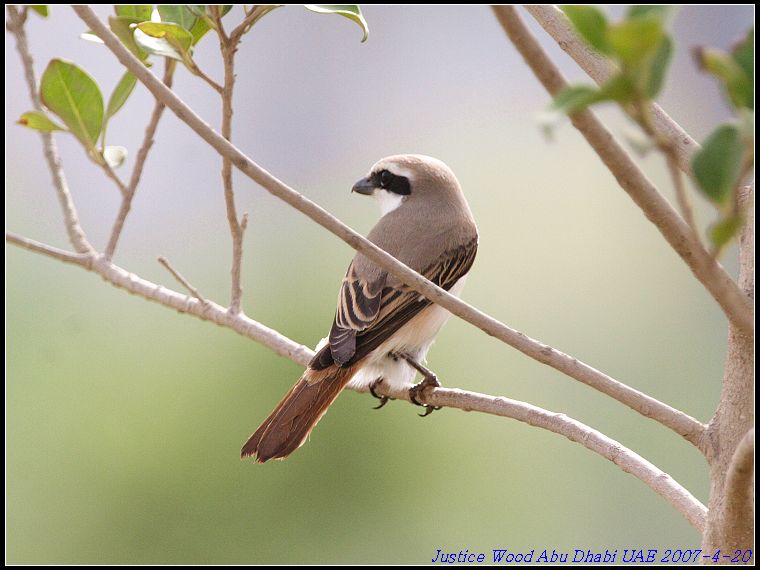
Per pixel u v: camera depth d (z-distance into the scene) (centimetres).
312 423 721
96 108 645
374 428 1119
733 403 466
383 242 860
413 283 471
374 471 1113
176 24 586
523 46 351
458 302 477
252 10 562
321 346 791
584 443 543
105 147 704
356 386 821
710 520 461
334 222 462
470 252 877
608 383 478
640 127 296
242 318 726
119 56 453
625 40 281
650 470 511
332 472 1101
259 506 1096
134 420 1144
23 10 691
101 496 1109
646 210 374
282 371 1149
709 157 304
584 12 297
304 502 1096
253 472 1105
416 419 1135
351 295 802
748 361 464
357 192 936
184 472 1110
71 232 731
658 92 292
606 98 290
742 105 300
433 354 1258
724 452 464
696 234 312
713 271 377
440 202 896
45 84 620
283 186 460
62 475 1117
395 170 917
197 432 1131
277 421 721
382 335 783
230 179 677
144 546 1089
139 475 1112
